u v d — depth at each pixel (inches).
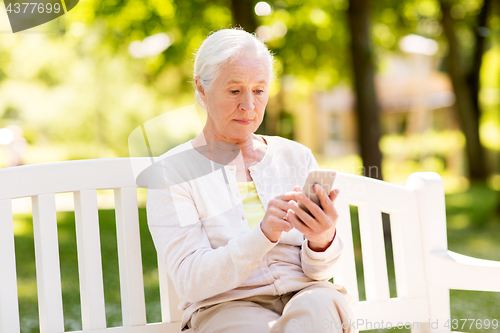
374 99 237.1
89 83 407.5
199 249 57.5
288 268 62.1
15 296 60.9
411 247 77.6
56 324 62.2
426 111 698.2
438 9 404.8
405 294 76.9
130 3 266.2
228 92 62.4
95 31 289.4
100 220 265.6
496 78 577.3
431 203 77.4
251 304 59.1
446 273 74.4
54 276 62.6
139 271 66.1
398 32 354.6
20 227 256.5
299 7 297.0
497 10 389.1
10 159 536.7
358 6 237.1
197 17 274.5
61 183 63.5
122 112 319.9
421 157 688.4
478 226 295.6
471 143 483.5
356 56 238.5
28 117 549.0
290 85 442.6
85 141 476.7
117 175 65.8
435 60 662.5
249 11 232.7
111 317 129.8
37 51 426.0
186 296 57.0
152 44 289.0
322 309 51.6
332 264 60.2
